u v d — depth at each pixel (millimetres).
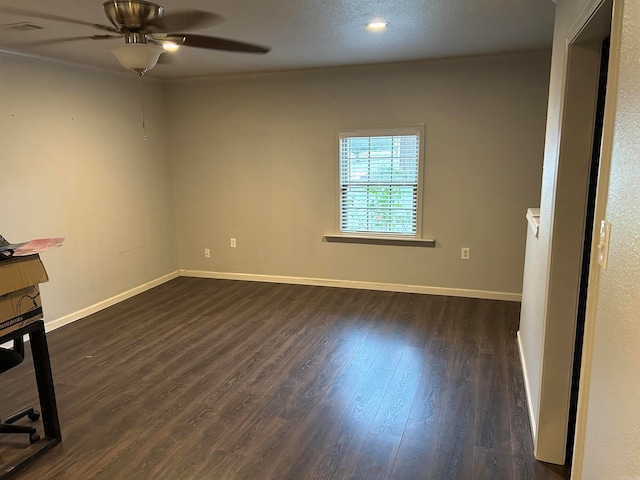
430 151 4508
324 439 2391
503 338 3621
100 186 4426
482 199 4453
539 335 2385
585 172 1943
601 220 1146
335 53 3898
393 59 4199
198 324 4031
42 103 3801
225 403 2742
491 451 2277
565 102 1926
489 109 4270
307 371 3127
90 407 2719
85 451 2320
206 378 3051
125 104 4695
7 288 2072
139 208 4965
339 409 2664
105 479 2121
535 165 4250
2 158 3502
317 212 5008
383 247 4855
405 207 4723
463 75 4273
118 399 2805
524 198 4340
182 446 2350
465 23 3037
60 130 3975
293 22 2943
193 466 2201
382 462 2211
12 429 2350
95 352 3479
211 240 5480
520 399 2736
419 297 4684
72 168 4109
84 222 4258
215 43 3479
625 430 932
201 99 5145
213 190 5336
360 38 3385
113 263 4629
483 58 4180
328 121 4758
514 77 4148
